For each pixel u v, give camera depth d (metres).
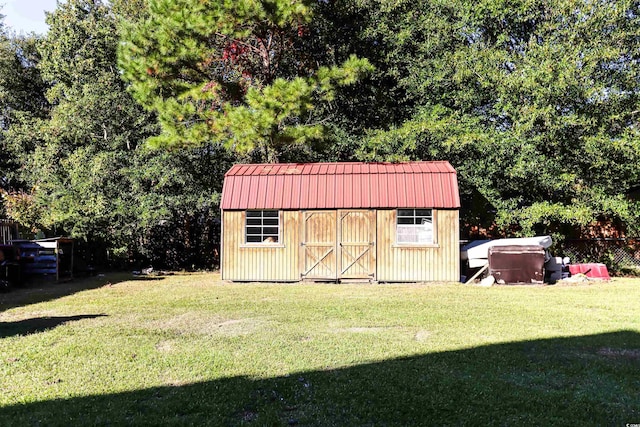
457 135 17.44
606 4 16.61
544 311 9.30
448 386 5.07
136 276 17.06
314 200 14.63
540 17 18.39
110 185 18.61
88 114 19.53
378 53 20.52
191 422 4.20
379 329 7.76
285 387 5.04
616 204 16.30
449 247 14.28
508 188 17.95
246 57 18.91
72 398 4.76
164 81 16.95
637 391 4.96
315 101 19.28
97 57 21.23
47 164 20.42
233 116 15.12
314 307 9.84
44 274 15.14
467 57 18.88
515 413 4.41
